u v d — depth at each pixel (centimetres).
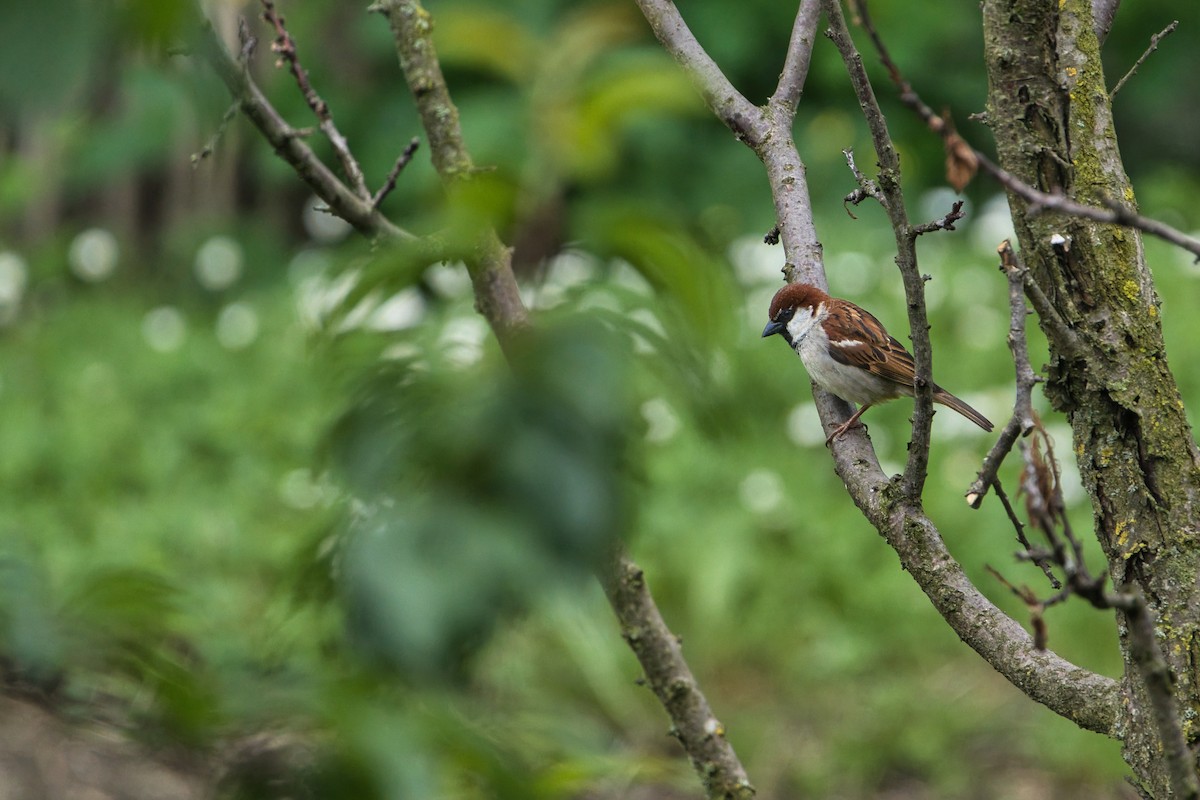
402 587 237
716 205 1622
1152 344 438
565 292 278
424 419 257
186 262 1780
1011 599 1143
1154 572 429
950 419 1278
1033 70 437
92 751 306
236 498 1195
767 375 1330
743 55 1659
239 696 263
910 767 1057
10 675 257
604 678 1032
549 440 249
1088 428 443
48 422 1318
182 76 268
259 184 1927
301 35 1661
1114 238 434
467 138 1412
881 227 1628
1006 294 1429
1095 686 443
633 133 1562
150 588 270
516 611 246
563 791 502
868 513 508
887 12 1681
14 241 1884
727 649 1148
